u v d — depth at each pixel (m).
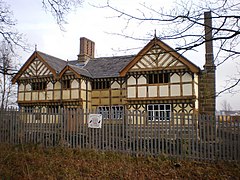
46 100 23.06
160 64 18.75
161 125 11.45
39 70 23.73
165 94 18.77
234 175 9.25
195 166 10.25
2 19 8.08
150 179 9.52
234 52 3.80
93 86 23.16
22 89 24.39
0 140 14.07
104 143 12.39
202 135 10.79
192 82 18.05
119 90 21.98
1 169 9.71
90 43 28.14
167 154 11.13
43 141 13.31
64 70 22.30
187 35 3.76
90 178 9.64
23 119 13.89
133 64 19.61
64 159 11.42
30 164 10.70
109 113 12.41
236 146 10.18
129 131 11.97
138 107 19.56
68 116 13.11
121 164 10.81
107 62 25.53
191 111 17.98
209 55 17.39
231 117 10.40
